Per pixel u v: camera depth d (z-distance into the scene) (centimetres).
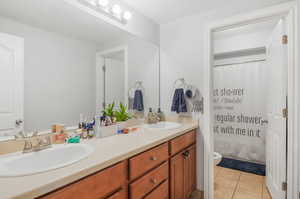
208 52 185
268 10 154
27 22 109
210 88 185
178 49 210
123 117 172
